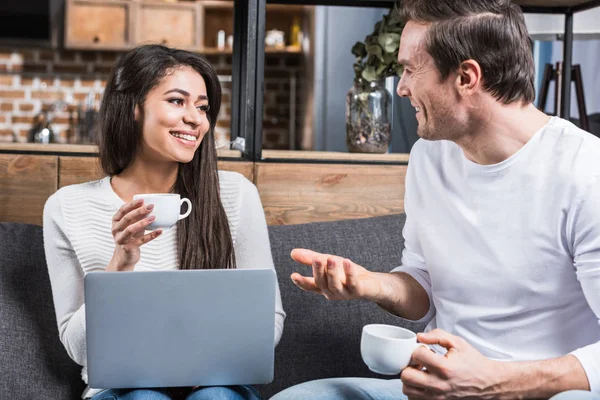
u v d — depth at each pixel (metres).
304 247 1.84
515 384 1.17
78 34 5.11
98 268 1.60
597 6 2.05
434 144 1.50
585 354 1.19
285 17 5.33
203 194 1.65
